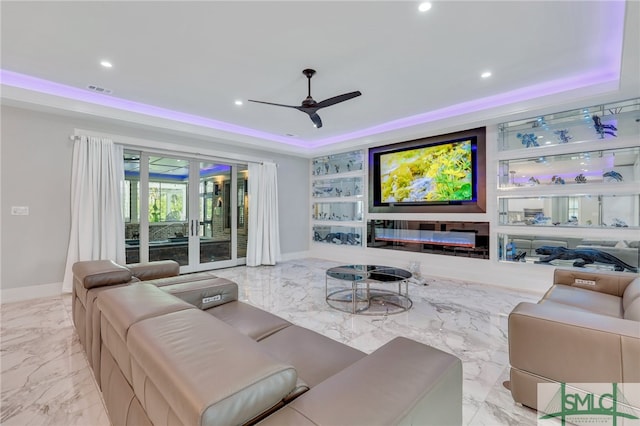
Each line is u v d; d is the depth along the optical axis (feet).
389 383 3.17
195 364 2.74
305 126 17.57
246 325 6.39
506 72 10.77
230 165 19.31
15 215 12.02
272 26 8.09
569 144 12.75
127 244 15.17
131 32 8.36
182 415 2.39
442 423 3.37
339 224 21.53
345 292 13.44
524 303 6.22
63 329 9.30
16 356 7.63
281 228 21.75
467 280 15.51
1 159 11.73
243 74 10.87
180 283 7.79
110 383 4.63
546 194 13.37
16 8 7.29
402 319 10.19
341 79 11.29
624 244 11.85
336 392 2.99
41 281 12.54
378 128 17.78
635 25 6.80
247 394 2.46
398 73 10.82
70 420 5.42
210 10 7.45
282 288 14.28
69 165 13.14
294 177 22.58
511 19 7.80
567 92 11.53
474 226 15.28
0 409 5.70
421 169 17.16
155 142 15.61
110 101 13.28
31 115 12.30
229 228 19.34
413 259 17.56
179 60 9.89
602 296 7.84
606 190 12.09
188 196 17.38
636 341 4.55
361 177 20.11
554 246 13.24
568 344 5.10
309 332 6.13
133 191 15.38
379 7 7.34
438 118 15.21
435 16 7.69
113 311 4.33
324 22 7.93
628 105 11.45
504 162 14.47
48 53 9.46
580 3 7.19
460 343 8.41
